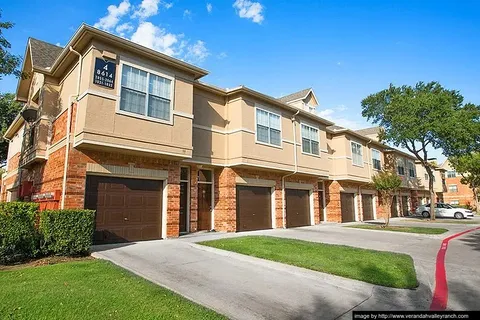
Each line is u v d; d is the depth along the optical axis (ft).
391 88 92.99
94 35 32.50
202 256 28.94
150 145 35.68
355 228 57.98
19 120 54.65
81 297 16.69
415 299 18.86
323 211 77.00
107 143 32.19
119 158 35.50
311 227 60.44
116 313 14.79
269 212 55.83
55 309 15.02
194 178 47.03
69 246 26.73
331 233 50.39
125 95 34.68
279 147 55.01
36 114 45.39
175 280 21.29
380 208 94.32
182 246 33.06
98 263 24.34
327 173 66.69
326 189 78.07
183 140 39.19
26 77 45.50
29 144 45.01
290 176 60.70
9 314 14.26
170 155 37.65
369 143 89.30
